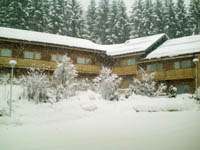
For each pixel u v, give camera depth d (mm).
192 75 24531
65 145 6242
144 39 33406
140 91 19641
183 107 13094
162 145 5711
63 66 16984
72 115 11781
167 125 8648
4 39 24438
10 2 41969
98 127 8906
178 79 25875
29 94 14398
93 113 12633
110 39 49344
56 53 28453
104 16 53625
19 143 6660
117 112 12945
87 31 51344
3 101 13273
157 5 51375
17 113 11508
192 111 12266
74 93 16391
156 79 27219
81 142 6520
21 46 26453
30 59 26469
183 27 49219
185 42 28656
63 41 29141
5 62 25203
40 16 44469
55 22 44906
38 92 14352
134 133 7449
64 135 7633
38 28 43969
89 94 15914
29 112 11867
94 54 31547
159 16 50094
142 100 15180
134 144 5949
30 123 10102
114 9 52969
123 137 6910
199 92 16141
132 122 9773
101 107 13828
